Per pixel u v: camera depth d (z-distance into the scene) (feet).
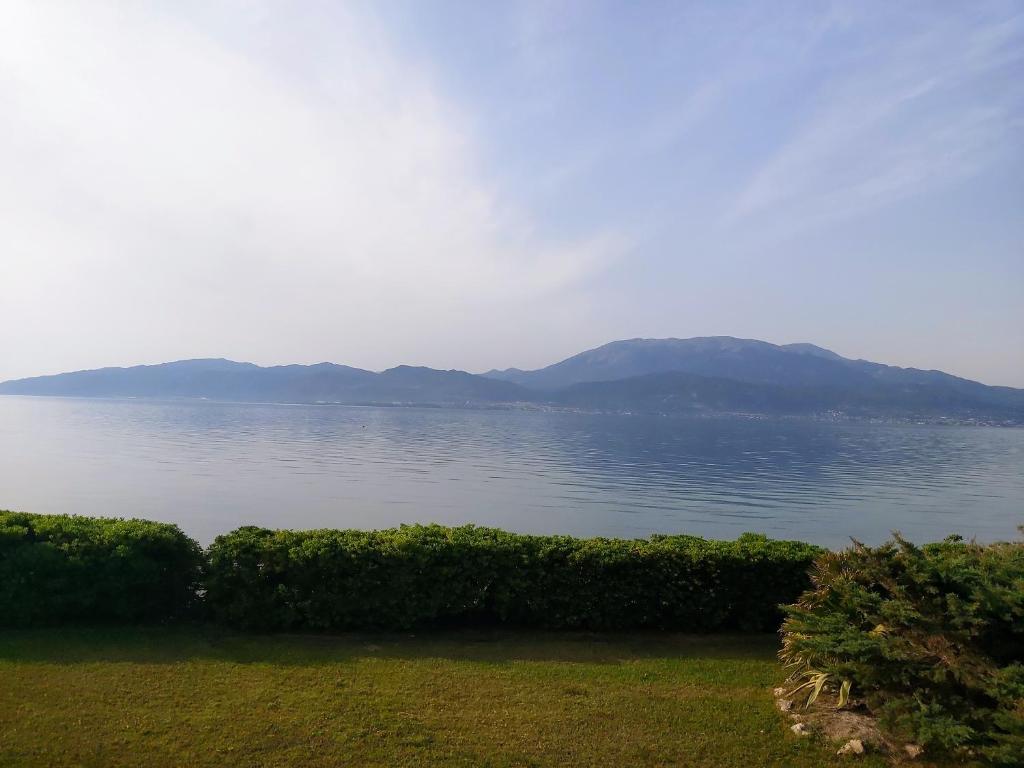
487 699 22.09
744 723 20.81
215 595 29.01
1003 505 161.07
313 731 19.21
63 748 17.80
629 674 25.16
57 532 29.91
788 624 23.85
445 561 30.35
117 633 27.78
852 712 20.92
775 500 156.46
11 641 26.14
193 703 20.86
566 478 191.72
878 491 182.91
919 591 21.74
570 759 18.20
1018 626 19.38
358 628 29.58
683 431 551.59
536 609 30.50
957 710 18.58
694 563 31.09
